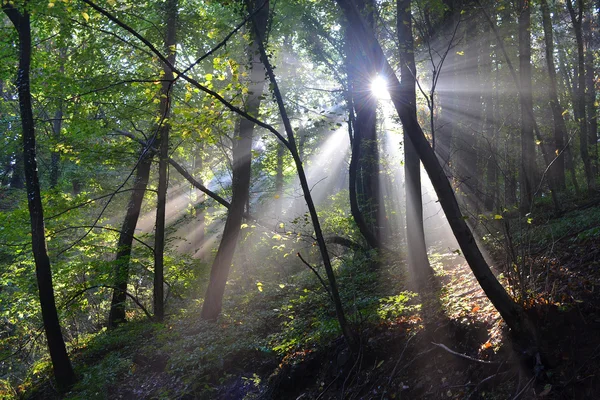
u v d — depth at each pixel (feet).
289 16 44.62
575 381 16.65
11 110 70.44
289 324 33.73
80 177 65.67
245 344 32.17
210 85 27.02
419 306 25.99
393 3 34.53
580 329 17.94
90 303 55.52
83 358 42.45
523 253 19.56
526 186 37.17
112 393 33.81
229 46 46.80
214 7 47.80
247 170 41.93
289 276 53.01
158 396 31.07
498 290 18.28
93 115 46.06
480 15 44.42
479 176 44.65
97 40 47.14
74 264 45.88
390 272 37.37
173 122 28.66
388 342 24.38
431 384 20.94
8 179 75.97
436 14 37.01
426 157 18.89
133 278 54.75
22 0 31.63
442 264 33.47
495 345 19.48
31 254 46.21
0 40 42.09
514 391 17.85
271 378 27.94
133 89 43.60
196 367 32.22
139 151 45.55
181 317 44.09
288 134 26.12
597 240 23.93
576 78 66.95
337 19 40.96
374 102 51.44
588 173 43.91
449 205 18.60
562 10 57.06
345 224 54.08
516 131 45.93
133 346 40.37
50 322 36.86
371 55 21.80
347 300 34.63
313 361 26.96
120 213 63.82
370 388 23.02
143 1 45.14
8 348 48.93
